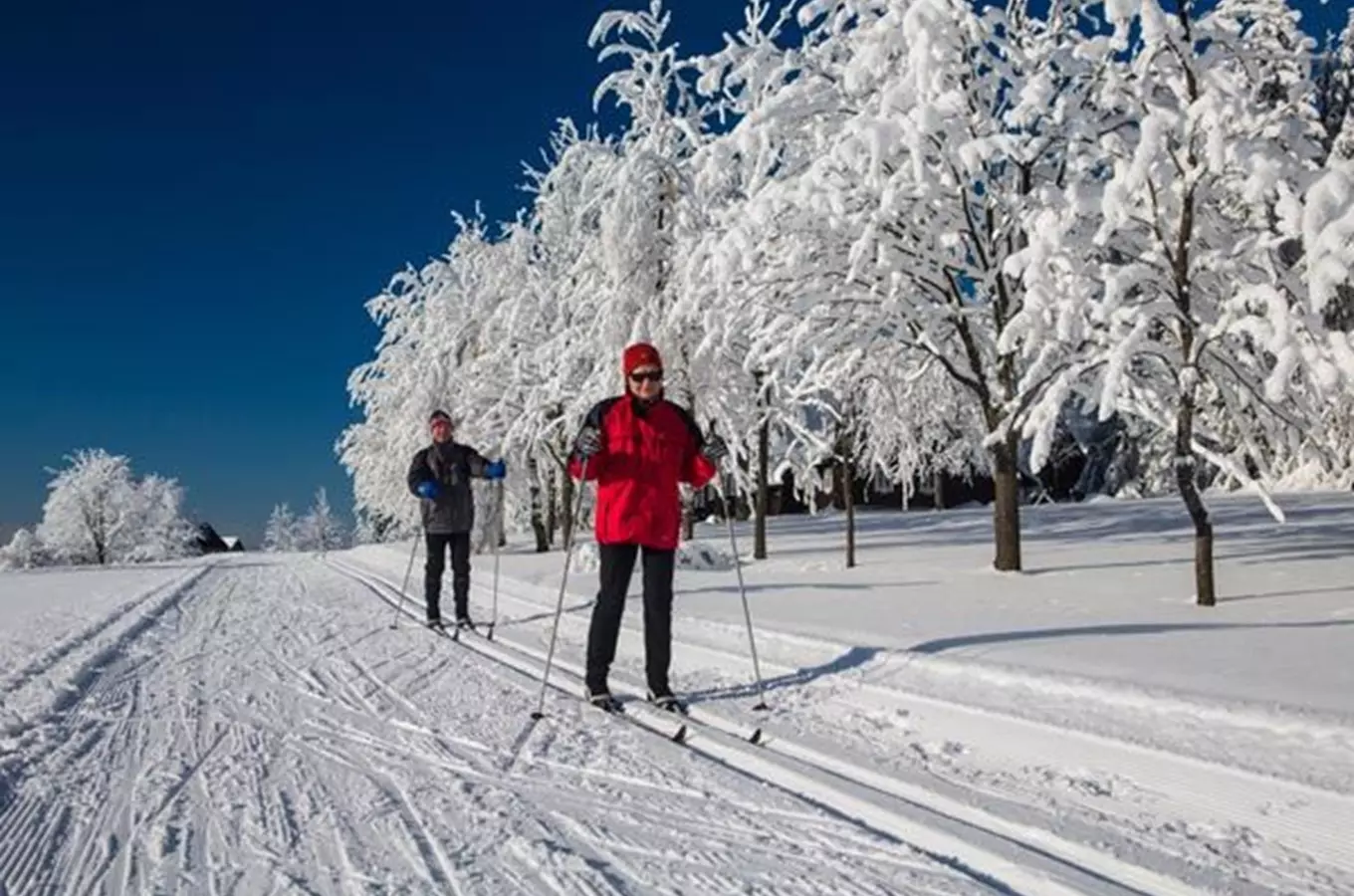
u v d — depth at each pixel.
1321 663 4.70
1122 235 8.90
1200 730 3.73
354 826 3.32
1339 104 21.19
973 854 3.00
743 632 6.93
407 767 4.09
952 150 9.12
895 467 23.92
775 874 2.87
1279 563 9.94
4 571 23.56
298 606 11.26
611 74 15.84
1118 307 7.65
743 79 11.21
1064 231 7.33
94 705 5.44
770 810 3.45
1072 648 5.42
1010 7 10.57
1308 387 8.11
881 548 15.05
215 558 32.81
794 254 10.64
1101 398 7.28
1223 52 7.64
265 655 7.32
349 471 36.56
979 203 10.41
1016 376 10.63
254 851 3.09
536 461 23.94
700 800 3.57
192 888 2.80
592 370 17.73
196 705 5.43
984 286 10.67
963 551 13.51
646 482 5.19
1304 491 25.16
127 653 7.49
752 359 11.62
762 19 13.33
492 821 3.36
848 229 10.16
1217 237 8.61
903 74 9.68
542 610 9.79
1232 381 8.99
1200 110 7.24
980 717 4.25
